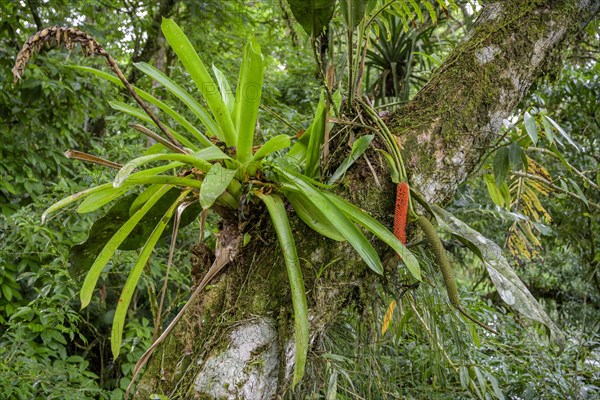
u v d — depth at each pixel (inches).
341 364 52.4
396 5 61.7
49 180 139.3
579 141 114.6
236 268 45.4
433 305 54.3
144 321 112.8
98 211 105.5
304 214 44.0
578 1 53.6
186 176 48.5
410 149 46.8
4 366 90.3
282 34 185.5
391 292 49.3
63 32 38.6
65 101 134.0
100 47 40.4
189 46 44.9
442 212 47.5
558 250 144.2
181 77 118.9
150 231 56.3
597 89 109.3
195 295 45.1
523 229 71.7
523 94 52.1
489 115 49.3
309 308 43.2
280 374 42.1
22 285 125.6
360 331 51.1
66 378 101.6
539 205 73.0
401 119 49.2
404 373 67.3
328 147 48.1
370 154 46.9
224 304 44.3
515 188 75.1
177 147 47.4
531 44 51.0
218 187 38.9
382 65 116.1
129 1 160.7
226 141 47.7
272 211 42.3
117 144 107.5
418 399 66.0
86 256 55.1
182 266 110.8
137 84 155.4
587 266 120.0
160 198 52.3
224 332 42.6
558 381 69.2
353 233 40.5
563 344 43.1
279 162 45.1
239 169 45.6
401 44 112.2
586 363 82.0
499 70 49.8
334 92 55.5
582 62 123.4
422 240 49.2
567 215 115.5
